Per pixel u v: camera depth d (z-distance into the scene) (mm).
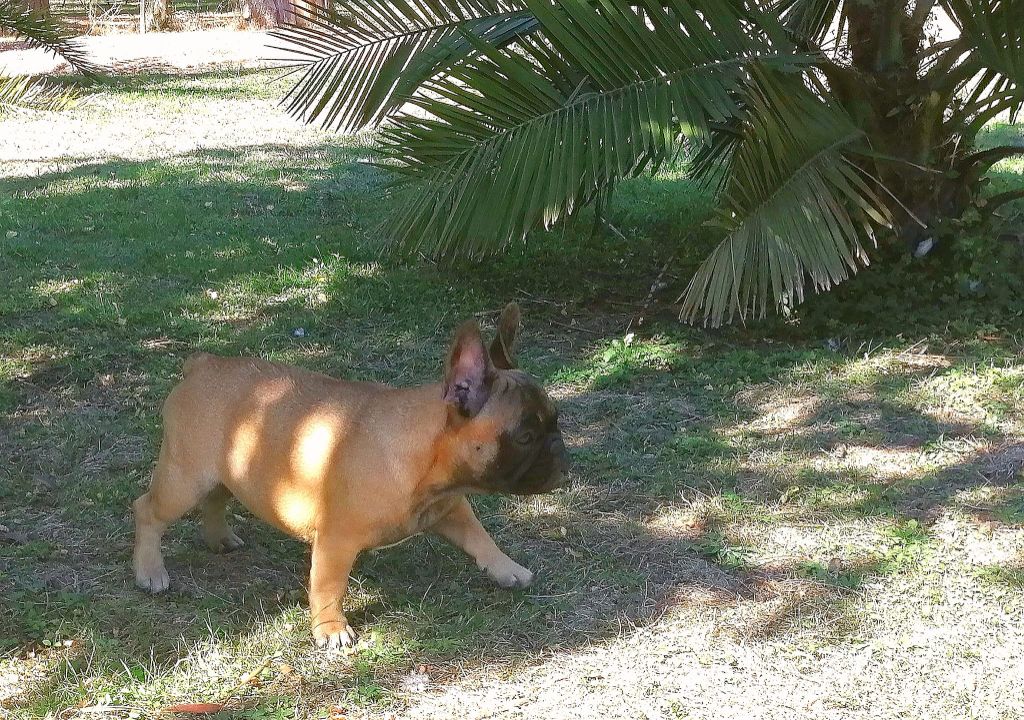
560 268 4301
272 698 2475
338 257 4348
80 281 4062
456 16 3838
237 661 2537
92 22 13828
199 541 2801
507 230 3352
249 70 10727
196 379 2619
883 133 3646
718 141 4262
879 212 3709
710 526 2838
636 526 2838
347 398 2547
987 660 2539
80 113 8102
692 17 3340
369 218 5117
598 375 3361
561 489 2938
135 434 3115
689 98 3342
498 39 3629
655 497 2922
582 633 2600
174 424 2615
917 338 3516
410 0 3830
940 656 2545
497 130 3412
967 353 3438
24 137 7309
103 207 5234
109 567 2727
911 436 3100
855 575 2709
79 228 4871
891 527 2816
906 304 3594
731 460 3027
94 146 7098
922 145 3633
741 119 3395
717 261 3305
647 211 5336
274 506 2566
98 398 3264
